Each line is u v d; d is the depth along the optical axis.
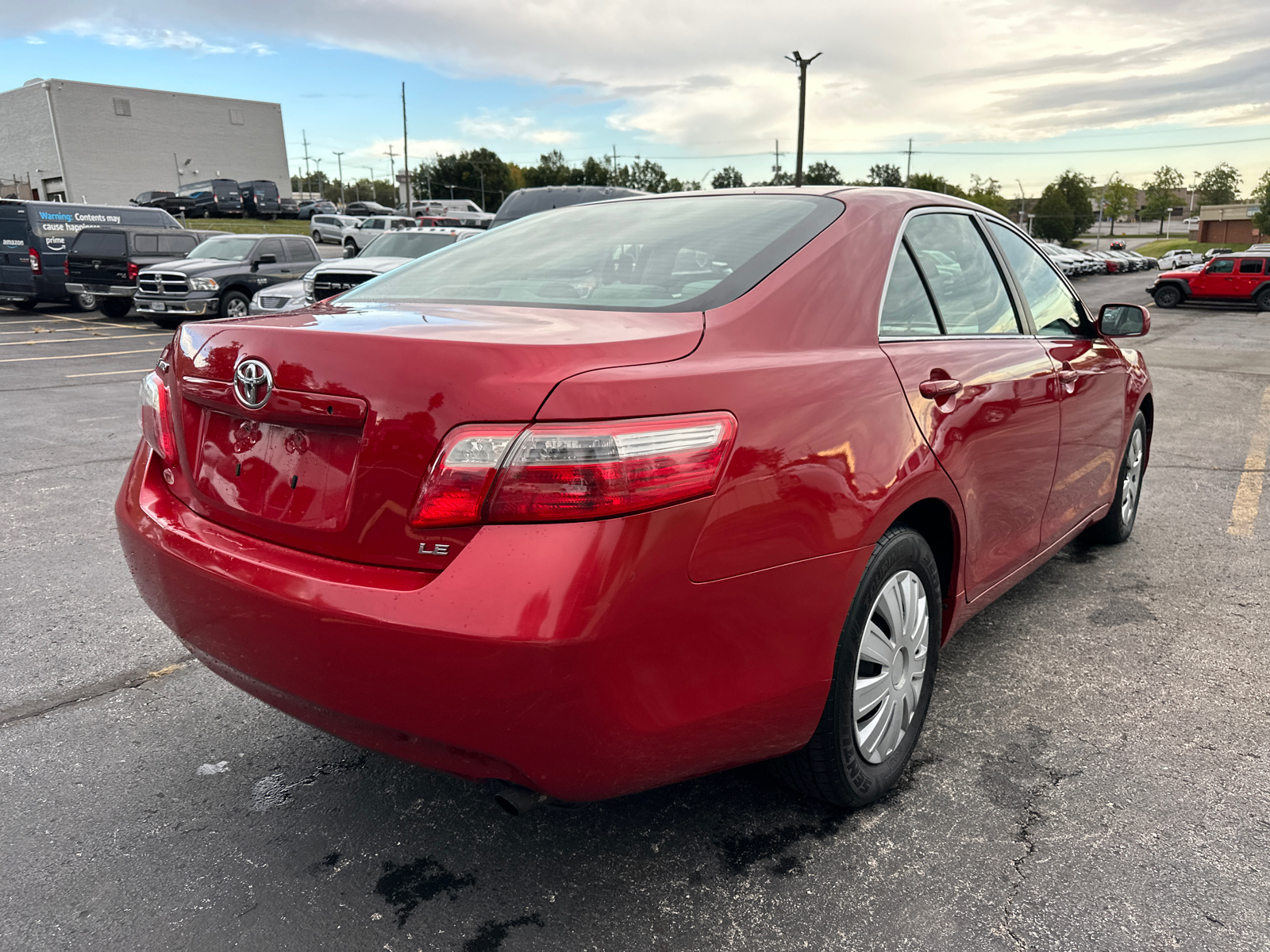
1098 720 2.76
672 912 1.96
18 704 2.87
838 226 2.34
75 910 1.96
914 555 2.26
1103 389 3.51
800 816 2.30
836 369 2.04
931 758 2.55
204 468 2.09
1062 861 2.11
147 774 2.49
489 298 2.22
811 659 1.95
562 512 1.56
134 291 16.72
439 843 2.21
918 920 1.93
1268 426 7.80
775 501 1.81
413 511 1.65
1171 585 3.87
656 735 1.70
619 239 2.47
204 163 64.25
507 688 1.57
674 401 1.69
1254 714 2.79
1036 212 118.88
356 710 1.73
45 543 4.39
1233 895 1.99
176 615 2.02
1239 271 24.80
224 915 1.96
